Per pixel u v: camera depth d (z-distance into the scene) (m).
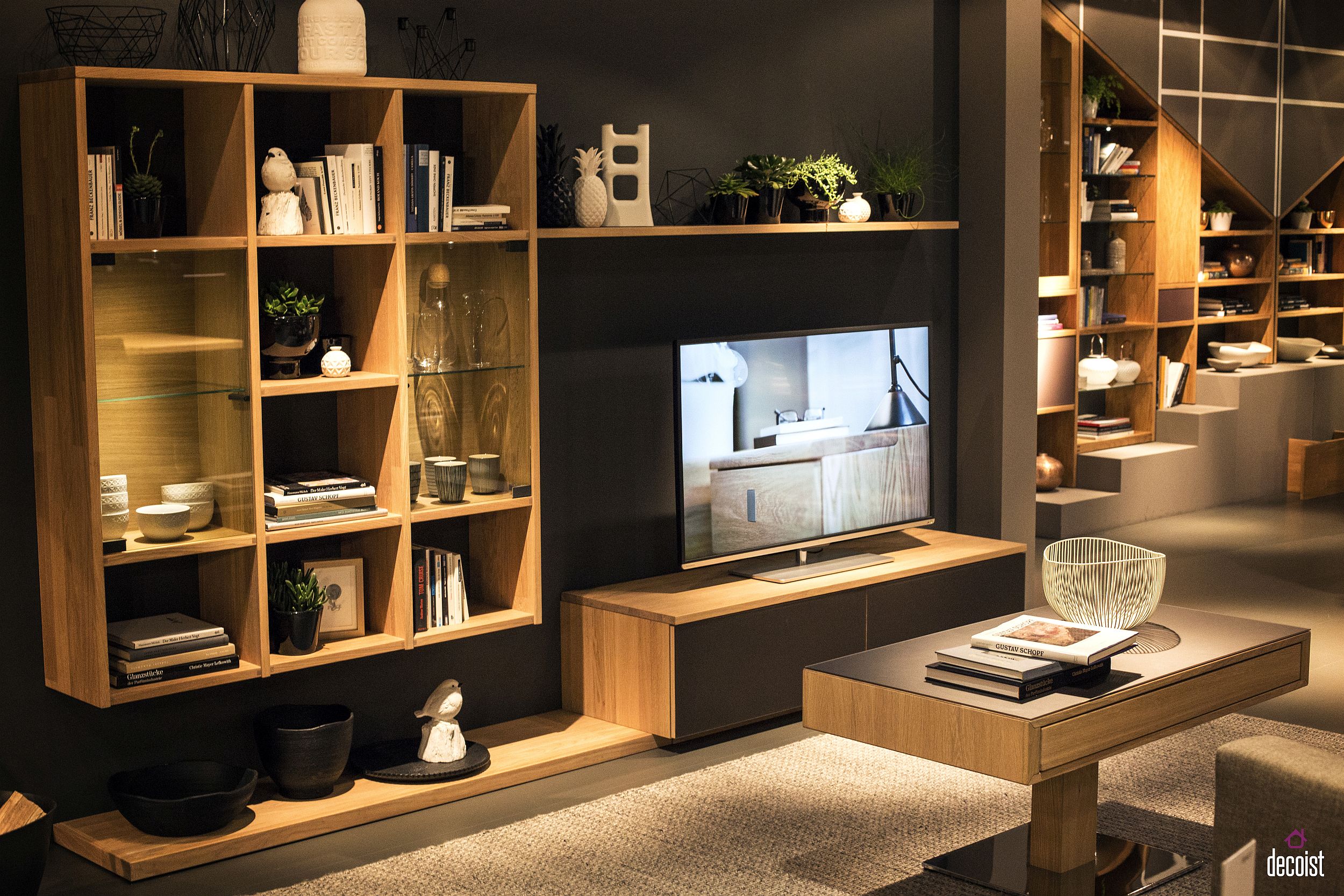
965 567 5.03
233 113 3.45
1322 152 9.03
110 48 3.52
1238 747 2.38
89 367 3.24
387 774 3.88
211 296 3.44
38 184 3.34
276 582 3.77
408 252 3.78
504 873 3.39
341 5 3.62
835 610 4.61
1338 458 8.80
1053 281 7.53
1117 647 3.19
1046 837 3.33
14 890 2.97
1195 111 8.18
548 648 4.54
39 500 3.48
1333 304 9.77
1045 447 7.83
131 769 3.69
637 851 3.52
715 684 4.29
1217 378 8.48
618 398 4.63
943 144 5.61
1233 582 6.41
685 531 4.46
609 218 4.44
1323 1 8.84
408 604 3.90
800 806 3.82
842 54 5.22
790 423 4.73
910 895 3.24
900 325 5.09
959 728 3.00
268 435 3.89
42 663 3.55
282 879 3.37
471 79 4.19
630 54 4.59
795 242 5.11
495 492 4.05
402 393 3.79
